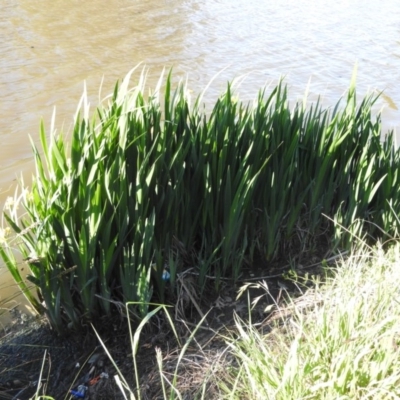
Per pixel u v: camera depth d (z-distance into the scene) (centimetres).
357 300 250
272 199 312
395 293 254
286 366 212
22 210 399
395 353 213
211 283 313
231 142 301
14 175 457
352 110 324
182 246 306
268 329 280
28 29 797
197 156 301
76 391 263
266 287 289
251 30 855
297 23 905
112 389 262
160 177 286
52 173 273
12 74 645
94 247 267
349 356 212
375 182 334
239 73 684
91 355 280
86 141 264
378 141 328
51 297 278
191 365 263
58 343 288
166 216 288
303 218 343
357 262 317
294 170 323
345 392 212
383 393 205
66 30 802
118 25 836
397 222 327
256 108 318
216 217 302
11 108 565
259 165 309
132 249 269
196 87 634
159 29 830
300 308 285
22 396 261
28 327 299
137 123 282
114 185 269
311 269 326
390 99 626
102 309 292
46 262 270
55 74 648
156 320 289
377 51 786
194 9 950
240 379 243
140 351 279
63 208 265
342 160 329
